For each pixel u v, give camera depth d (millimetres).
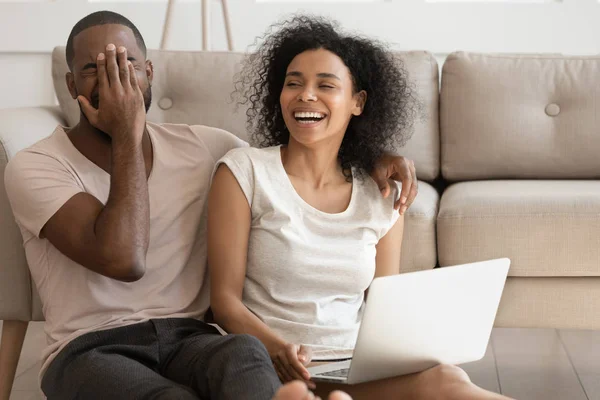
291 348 1638
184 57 2893
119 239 1699
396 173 1982
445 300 1634
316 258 1853
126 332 1762
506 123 2879
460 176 2926
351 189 1948
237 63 2885
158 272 1859
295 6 3744
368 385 1734
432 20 3709
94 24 1841
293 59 1933
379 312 1558
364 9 3727
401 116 2148
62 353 1726
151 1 3799
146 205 1753
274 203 1851
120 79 1751
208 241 1870
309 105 1865
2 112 2475
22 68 3852
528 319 2385
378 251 1994
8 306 2285
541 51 3697
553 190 2514
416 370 1702
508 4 3686
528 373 2754
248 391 1468
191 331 1823
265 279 1859
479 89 2900
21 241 2242
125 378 1579
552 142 2879
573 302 2363
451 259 2373
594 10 3656
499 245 2344
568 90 2893
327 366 1729
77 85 1853
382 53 2020
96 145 1845
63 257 1814
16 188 1787
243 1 3766
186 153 1983
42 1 3799
